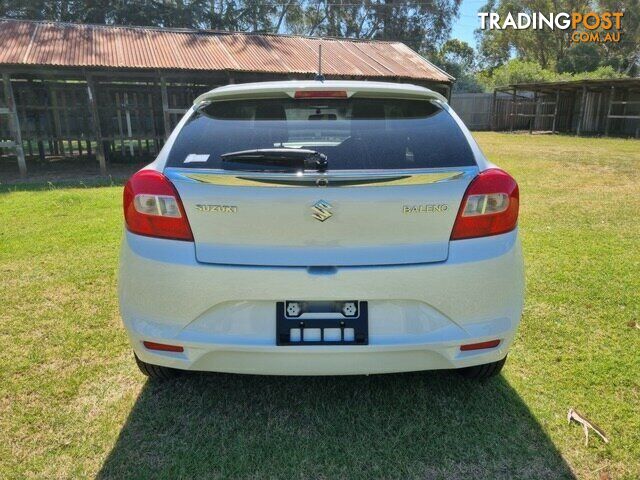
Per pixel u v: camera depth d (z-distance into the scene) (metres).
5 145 10.34
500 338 2.12
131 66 10.85
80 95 12.66
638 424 2.30
